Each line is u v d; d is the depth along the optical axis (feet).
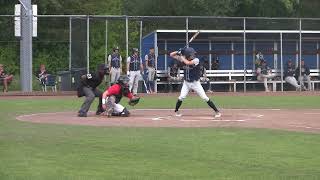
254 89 205.26
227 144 73.92
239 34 204.13
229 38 203.62
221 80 202.08
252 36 205.77
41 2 250.37
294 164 60.49
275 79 204.13
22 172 55.93
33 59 217.97
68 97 168.55
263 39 206.49
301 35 205.36
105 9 281.13
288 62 202.18
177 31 196.75
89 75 110.42
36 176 54.19
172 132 85.71
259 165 59.98
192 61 107.45
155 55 189.88
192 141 76.43
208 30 198.70
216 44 204.74
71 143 74.33
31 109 128.77
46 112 121.39
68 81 188.75
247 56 207.82
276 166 59.47
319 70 209.87
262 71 201.36
